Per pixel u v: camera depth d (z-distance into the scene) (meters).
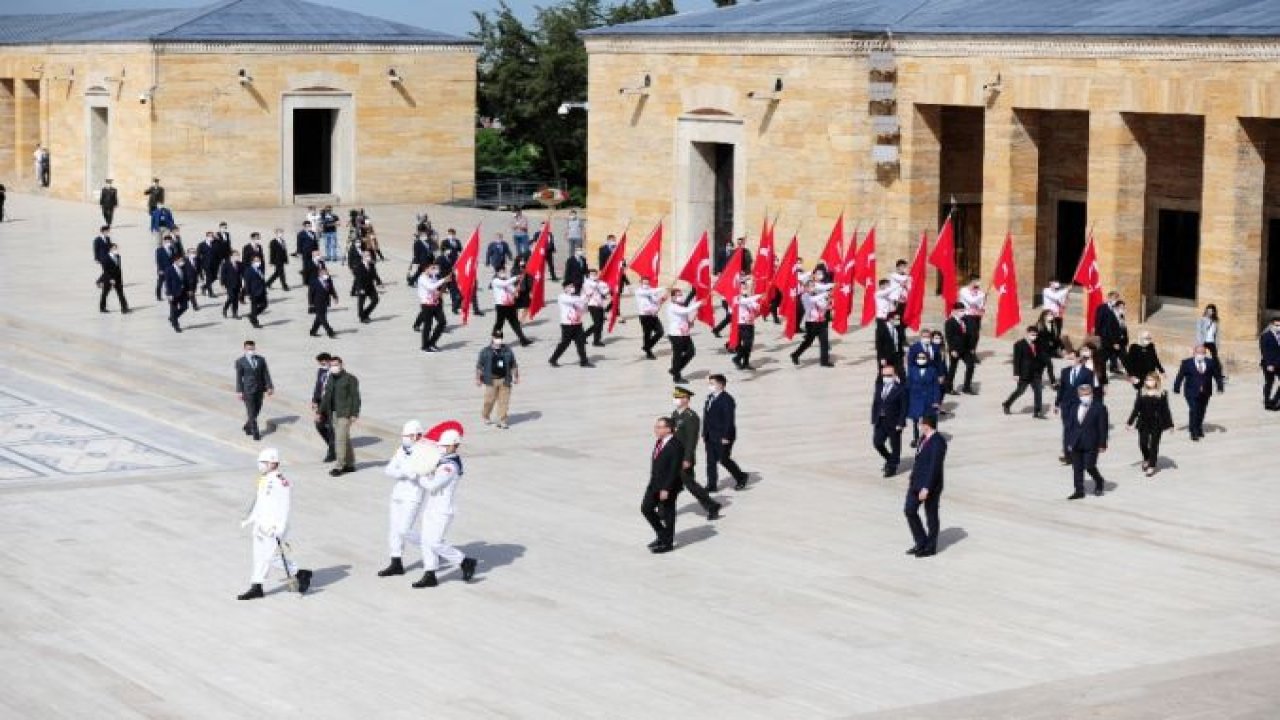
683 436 32.75
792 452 38.56
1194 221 53.72
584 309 48.38
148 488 36.31
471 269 52.09
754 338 52.16
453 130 89.12
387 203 87.88
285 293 61.12
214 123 83.25
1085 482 35.69
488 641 26.09
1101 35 50.69
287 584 29.12
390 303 59.09
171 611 27.80
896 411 35.97
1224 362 47.16
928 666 24.72
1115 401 43.84
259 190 84.62
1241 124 47.81
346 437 37.31
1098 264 51.75
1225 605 27.52
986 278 55.25
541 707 23.23
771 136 59.81
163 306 58.47
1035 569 29.53
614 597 28.25
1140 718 21.94
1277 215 51.38
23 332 54.25
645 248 48.91
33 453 39.97
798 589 28.56
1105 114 51.09
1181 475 36.31
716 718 22.72
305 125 89.19
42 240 73.81
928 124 57.50
